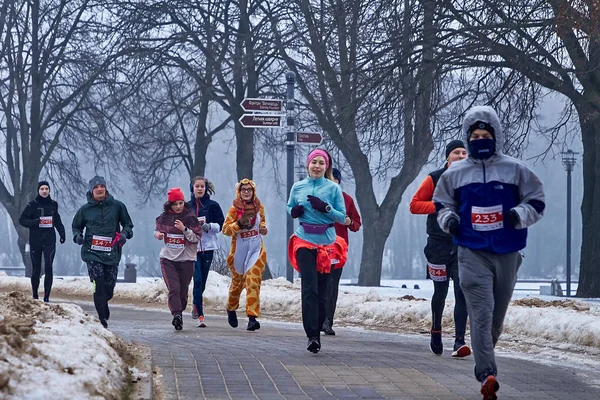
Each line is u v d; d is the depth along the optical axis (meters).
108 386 14.32
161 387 17.50
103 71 91.50
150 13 88.06
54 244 44.22
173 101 92.88
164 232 31.41
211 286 48.88
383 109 62.25
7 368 12.64
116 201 31.17
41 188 43.69
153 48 87.56
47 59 96.81
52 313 18.56
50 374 13.27
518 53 54.31
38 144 100.38
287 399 16.56
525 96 55.59
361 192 86.69
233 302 32.22
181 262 31.39
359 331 33.09
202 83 89.25
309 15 77.88
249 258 31.16
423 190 23.25
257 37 85.12
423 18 60.56
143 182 104.69
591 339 27.08
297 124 87.75
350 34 66.31
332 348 25.03
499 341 28.77
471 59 58.59
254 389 17.52
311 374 19.53
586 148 57.78
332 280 30.05
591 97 53.34
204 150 97.06
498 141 17.22
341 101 68.38
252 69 88.38
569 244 104.44
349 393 17.31
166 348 23.64
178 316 30.89
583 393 18.11
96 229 30.80
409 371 20.33
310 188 24.53
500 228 17.11
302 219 24.19
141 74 89.56
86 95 97.94
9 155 102.56
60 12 96.12
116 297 53.69
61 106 98.25
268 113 48.56
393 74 62.19
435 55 61.59
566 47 53.06
